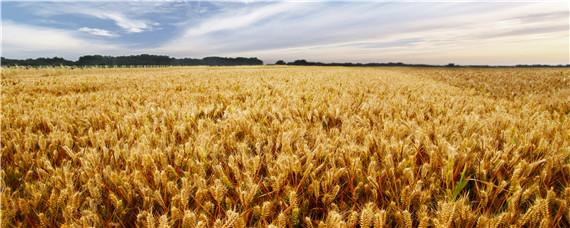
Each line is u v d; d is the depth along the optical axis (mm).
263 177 1956
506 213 1293
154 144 2453
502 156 1924
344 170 1760
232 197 1641
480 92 9820
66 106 4590
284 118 3617
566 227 1388
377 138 2357
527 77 19312
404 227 1353
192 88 7926
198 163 1842
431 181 1718
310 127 3139
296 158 1854
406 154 2049
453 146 1989
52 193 1482
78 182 1854
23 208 1442
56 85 9281
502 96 8883
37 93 7195
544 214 1290
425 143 2209
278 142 2279
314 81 10477
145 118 3352
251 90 6766
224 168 1985
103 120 3438
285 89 7059
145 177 1732
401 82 11797
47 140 2512
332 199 1538
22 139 2576
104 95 6137
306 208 1564
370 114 3699
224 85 8672
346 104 4547
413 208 1527
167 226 1177
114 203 1545
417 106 4555
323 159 2088
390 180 1760
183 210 1464
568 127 2895
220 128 2955
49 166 1840
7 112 3834
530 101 5684
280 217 1294
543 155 2066
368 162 2049
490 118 3197
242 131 2893
